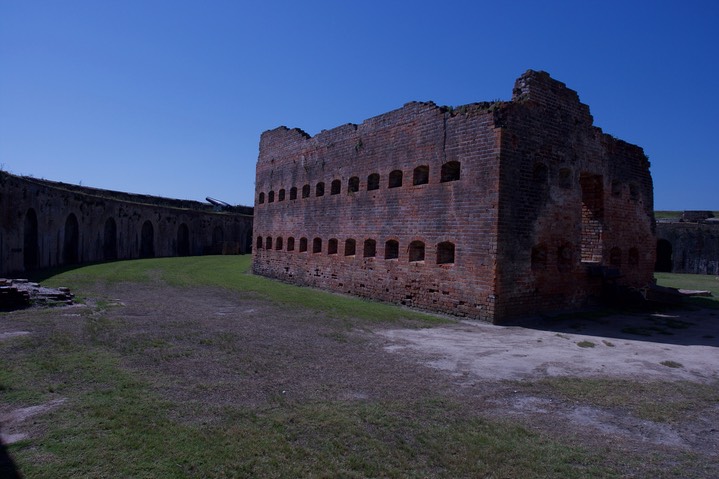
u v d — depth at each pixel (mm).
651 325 14781
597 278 17906
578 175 17250
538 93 15984
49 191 27531
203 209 52906
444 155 16594
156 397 7258
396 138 18891
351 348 10984
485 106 15414
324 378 8555
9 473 4926
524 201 15312
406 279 17953
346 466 5340
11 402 6875
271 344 11086
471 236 15375
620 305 17969
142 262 35094
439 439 6074
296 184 26203
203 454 5480
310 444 5855
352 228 21250
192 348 10391
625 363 10188
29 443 5609
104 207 35500
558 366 9844
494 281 14508
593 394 8016
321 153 23953
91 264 31391
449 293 16047
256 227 30703
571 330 13883
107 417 6406
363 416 6762
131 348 10117
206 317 14445
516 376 9055
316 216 24109
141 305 16344
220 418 6539
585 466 5480
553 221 16297
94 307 15375
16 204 23281
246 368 9016
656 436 6395
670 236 42688
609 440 6219
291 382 8258
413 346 11406
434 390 8047
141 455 5406
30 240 26062
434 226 16828
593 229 18719
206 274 28891
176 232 45875
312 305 17562
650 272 20984
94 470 5055
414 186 17812
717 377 9242
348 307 17266
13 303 14422
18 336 10844
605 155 18594
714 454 5891
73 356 9328
